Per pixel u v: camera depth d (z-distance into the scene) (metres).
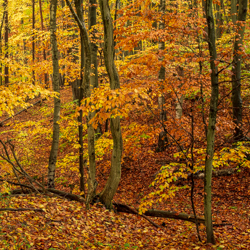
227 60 4.81
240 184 8.49
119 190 10.45
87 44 6.59
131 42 4.84
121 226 6.04
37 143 16.67
